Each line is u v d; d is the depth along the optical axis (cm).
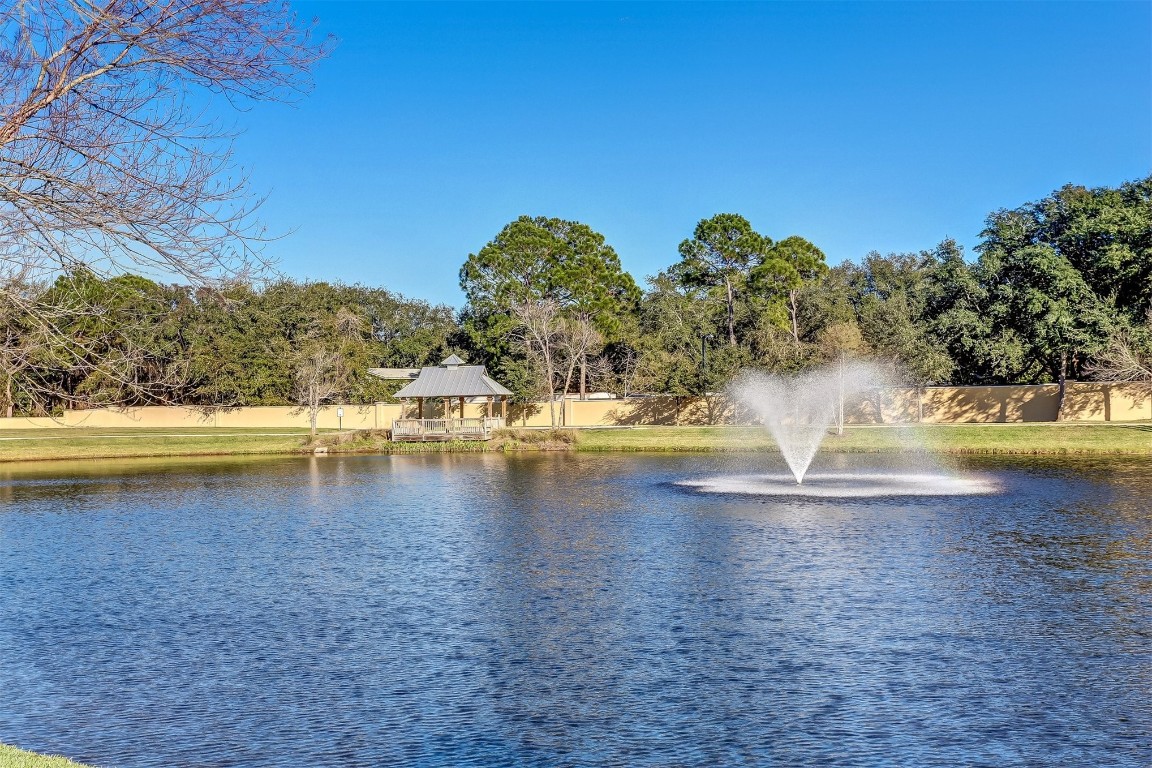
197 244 923
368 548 2511
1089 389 7125
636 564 2214
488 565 2241
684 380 7775
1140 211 6762
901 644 1525
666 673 1397
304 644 1581
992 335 7100
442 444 6625
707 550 2378
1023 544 2405
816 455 5450
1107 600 1805
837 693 1304
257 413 8556
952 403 7469
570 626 1664
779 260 8819
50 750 1148
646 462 5259
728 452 5797
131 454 6444
